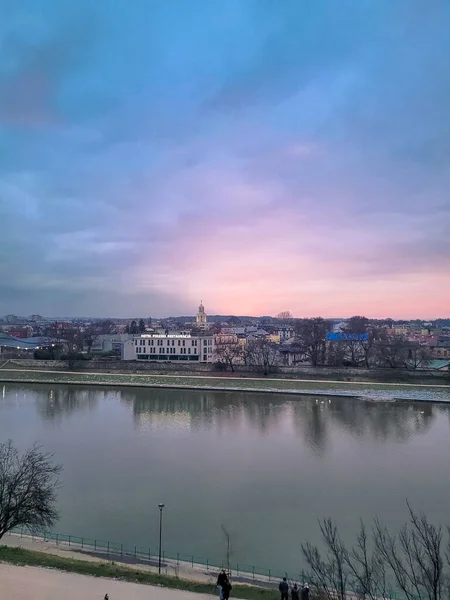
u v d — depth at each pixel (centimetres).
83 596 3055
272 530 4909
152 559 4203
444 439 8681
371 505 5578
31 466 5141
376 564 3509
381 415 10850
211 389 14400
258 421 10188
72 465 6981
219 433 9081
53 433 8975
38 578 3316
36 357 19012
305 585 3359
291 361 19575
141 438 8650
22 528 4828
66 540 4600
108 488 6044
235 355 17888
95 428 9431
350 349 18875
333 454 7688
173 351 19100
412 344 18350
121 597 3081
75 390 14450
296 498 5778
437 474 6675
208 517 5219
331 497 5816
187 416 10706
